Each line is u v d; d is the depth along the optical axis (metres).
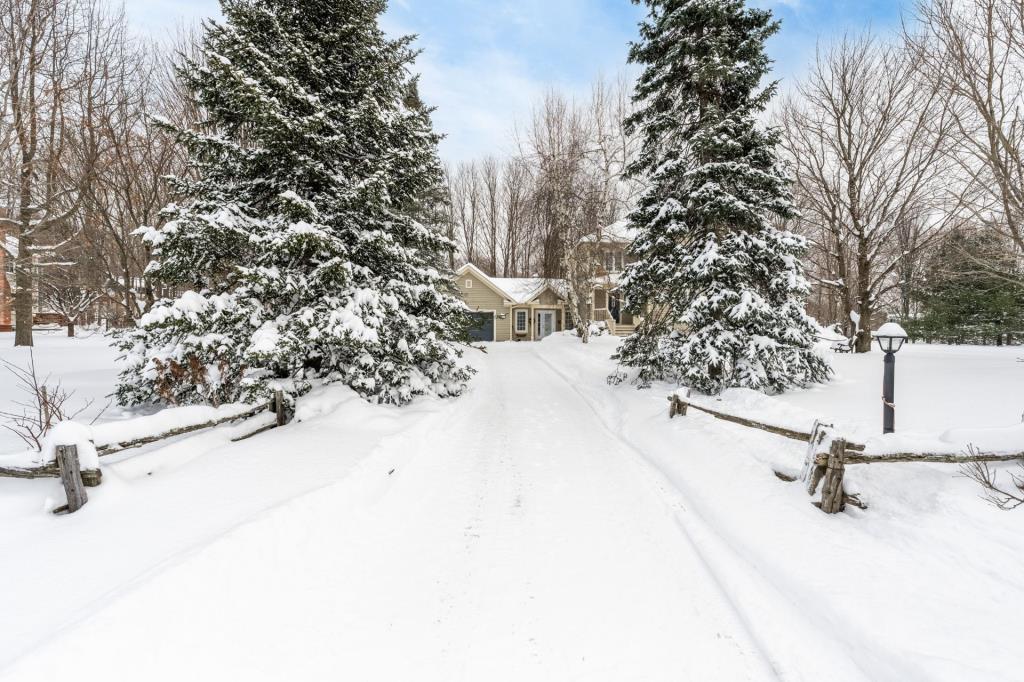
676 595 3.32
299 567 3.46
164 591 2.58
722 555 3.77
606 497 5.13
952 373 10.16
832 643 2.71
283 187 7.84
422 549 3.96
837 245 17.31
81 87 9.42
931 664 2.31
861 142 15.67
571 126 23.27
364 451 5.65
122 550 3.04
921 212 15.56
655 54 10.39
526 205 29.70
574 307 22.73
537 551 3.93
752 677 2.54
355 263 8.61
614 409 9.66
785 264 9.54
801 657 2.65
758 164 9.91
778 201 9.58
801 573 3.28
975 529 3.40
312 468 4.94
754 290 9.57
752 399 7.77
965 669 2.25
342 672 2.52
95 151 9.33
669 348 10.30
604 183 21.97
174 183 8.02
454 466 6.18
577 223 22.39
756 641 2.83
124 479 4.14
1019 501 3.50
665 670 2.60
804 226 20.52
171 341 7.07
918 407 7.31
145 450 5.39
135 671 2.18
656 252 10.71
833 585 3.09
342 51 8.31
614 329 27.64
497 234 45.88
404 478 5.62
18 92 9.03
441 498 5.09
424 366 9.91
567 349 20.33
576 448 7.07
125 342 7.70
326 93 8.11
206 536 3.27
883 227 17.47
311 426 6.71
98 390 9.02
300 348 7.21
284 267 7.96
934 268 13.68
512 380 14.09
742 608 3.12
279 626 2.82
